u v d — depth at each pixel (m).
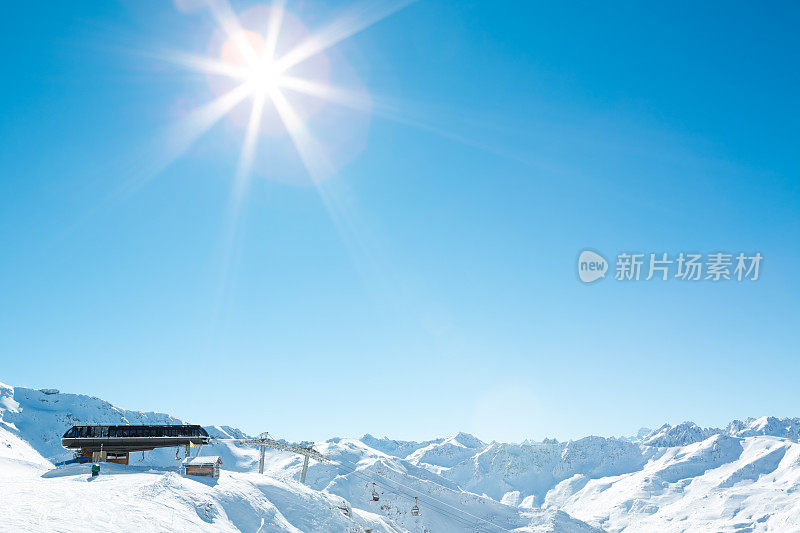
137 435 83.62
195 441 86.44
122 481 58.50
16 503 40.94
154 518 46.78
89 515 41.81
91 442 81.44
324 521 73.62
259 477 79.31
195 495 58.59
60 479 59.31
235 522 59.34
